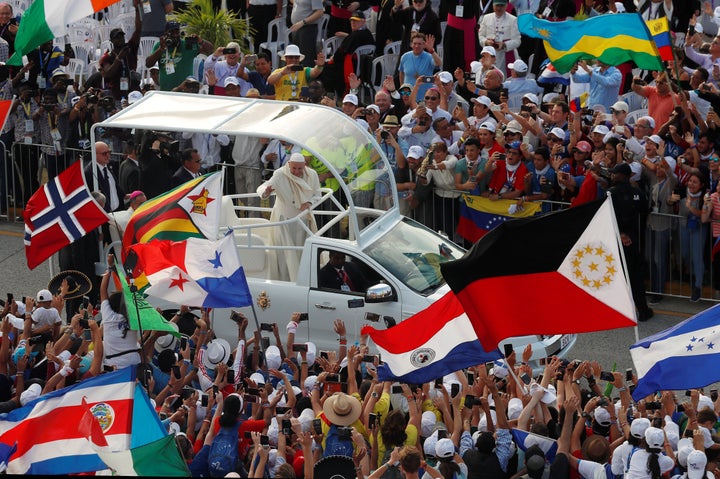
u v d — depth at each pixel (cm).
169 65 7544
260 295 5497
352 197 5791
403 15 7681
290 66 7300
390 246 5553
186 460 3903
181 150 6906
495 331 4034
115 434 3738
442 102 6900
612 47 6147
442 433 3878
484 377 4288
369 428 3991
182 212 5119
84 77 8306
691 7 7706
